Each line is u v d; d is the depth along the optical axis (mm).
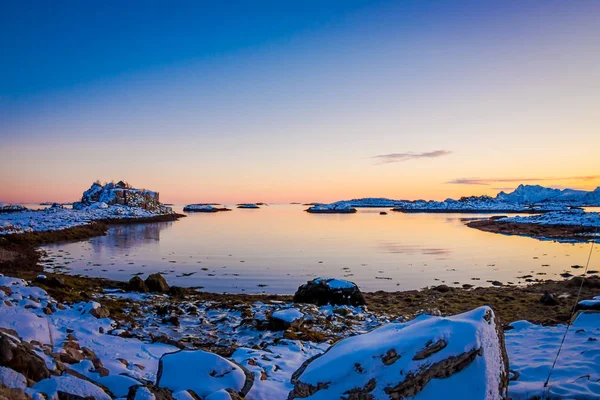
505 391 5730
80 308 12977
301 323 13750
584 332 11211
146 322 13891
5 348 5789
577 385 7266
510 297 20031
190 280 27250
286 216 152125
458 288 24438
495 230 73875
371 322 15508
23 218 75500
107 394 6109
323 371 5852
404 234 67438
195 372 7289
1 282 13289
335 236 63344
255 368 8430
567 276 28500
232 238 59688
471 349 5285
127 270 31031
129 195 134000
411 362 5348
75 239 56688
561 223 71000
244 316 15289
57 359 7227
